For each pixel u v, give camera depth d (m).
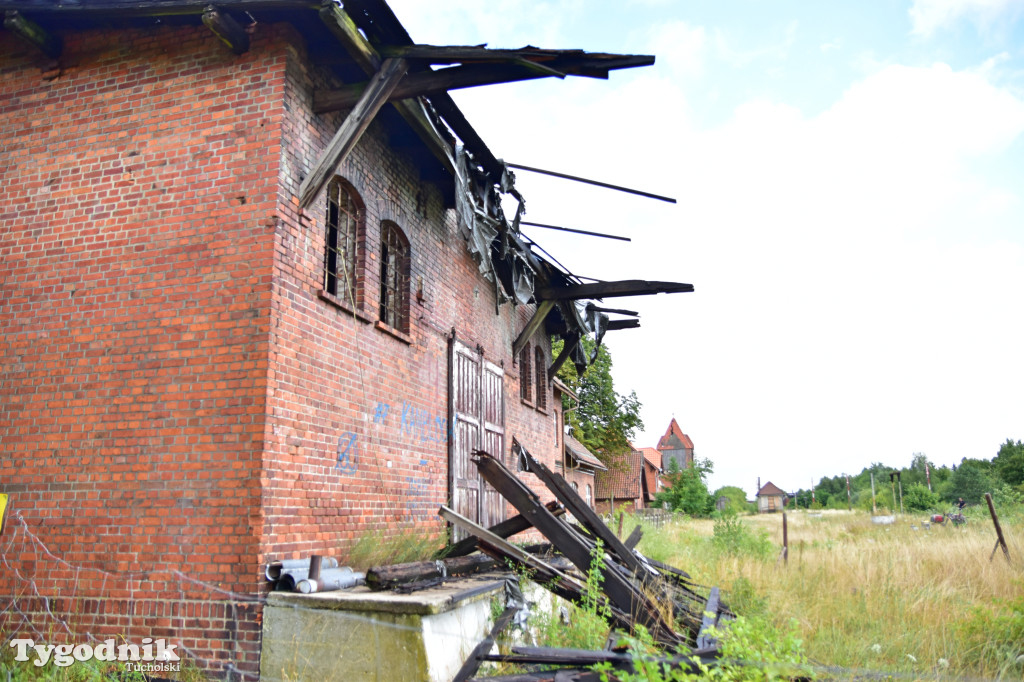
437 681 5.15
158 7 6.24
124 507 5.91
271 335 5.86
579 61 6.22
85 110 6.91
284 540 5.80
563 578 6.93
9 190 6.97
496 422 11.84
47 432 6.28
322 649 5.23
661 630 6.09
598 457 36.00
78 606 5.83
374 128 8.04
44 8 6.63
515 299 11.34
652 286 12.23
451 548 7.89
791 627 4.92
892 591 8.98
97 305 6.41
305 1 5.86
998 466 47.44
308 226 6.54
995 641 6.58
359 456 7.18
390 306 8.58
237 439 5.73
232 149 6.33
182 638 5.54
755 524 29.12
